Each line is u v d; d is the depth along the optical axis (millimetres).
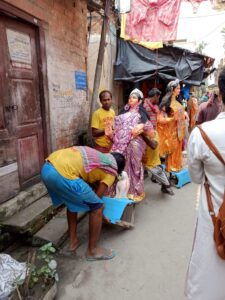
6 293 2047
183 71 7383
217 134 1469
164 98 4781
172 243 3152
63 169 2578
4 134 3143
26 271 2209
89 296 2375
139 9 4957
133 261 2838
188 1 4906
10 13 3139
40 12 3738
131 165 3676
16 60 3352
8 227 2990
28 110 3619
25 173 3598
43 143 4020
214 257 1531
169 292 2412
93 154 2719
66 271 2697
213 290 1559
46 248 2324
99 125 4395
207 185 1595
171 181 5066
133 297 2363
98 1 5598
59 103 4383
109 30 6863
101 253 2873
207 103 5715
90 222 2781
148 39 5039
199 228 1629
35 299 2107
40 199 3672
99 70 5223
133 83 8047
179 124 4855
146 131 3703
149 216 3822
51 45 4078
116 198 3523
